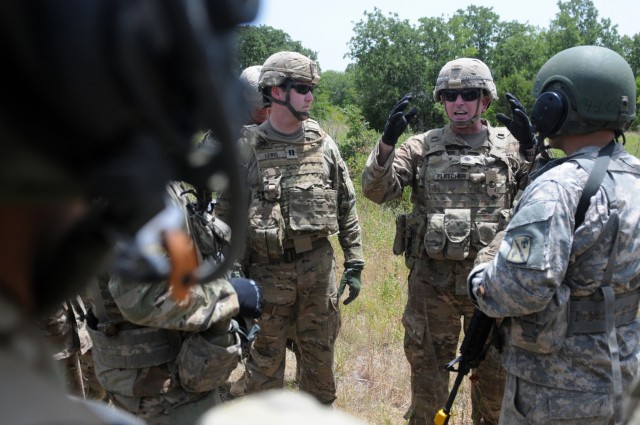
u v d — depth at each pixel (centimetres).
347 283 371
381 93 3450
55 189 36
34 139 33
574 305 215
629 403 82
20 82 32
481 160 339
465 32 3494
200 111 36
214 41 36
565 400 216
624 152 222
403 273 585
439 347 349
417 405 352
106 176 36
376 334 472
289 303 345
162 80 35
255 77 364
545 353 217
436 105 3225
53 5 32
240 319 227
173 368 211
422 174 349
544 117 224
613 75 214
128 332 208
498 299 215
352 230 368
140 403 211
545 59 3659
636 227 213
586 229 209
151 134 36
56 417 32
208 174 38
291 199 338
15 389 33
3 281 38
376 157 338
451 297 345
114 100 34
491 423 342
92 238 40
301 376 365
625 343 218
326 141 353
